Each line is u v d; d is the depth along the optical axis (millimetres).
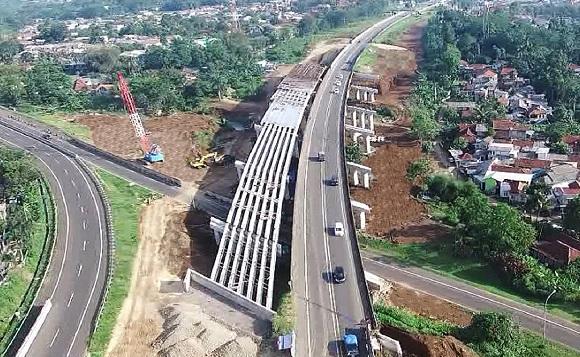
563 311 97688
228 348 80500
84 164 157125
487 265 110375
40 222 124750
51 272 106188
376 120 191750
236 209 115875
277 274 100000
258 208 113000
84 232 120562
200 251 115562
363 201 134375
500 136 167500
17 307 97312
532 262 107125
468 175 147625
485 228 110875
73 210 130500
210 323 87625
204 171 157000
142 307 95438
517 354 84125
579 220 114188
